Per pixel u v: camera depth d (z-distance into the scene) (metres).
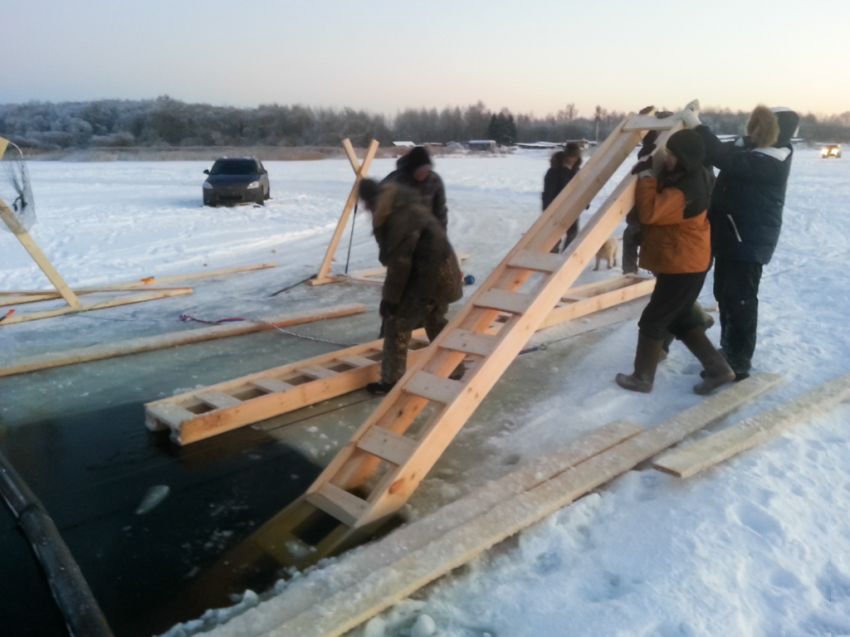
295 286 9.13
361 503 3.45
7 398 5.09
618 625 2.52
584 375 5.42
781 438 4.04
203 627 2.69
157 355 6.08
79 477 3.92
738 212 4.73
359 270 10.27
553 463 3.67
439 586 2.82
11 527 3.37
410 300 4.66
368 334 6.79
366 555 2.88
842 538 3.07
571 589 2.78
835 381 4.77
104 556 3.19
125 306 8.05
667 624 2.52
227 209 18.11
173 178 30.34
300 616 2.49
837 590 2.74
